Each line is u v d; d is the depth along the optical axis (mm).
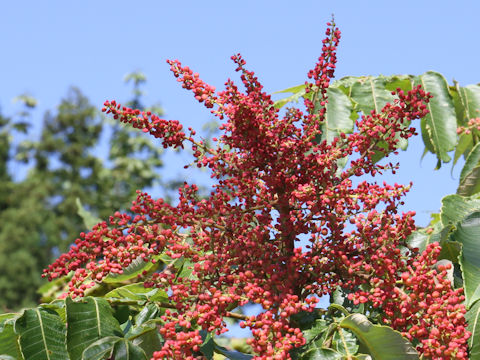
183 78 2066
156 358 1679
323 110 2109
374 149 2088
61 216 20422
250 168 2072
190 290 1913
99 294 2723
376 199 2018
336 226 2027
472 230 2111
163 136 2033
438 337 1768
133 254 1905
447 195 2395
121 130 17297
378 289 1894
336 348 1943
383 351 1876
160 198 1968
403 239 2002
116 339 1838
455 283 2129
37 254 20297
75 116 22422
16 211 20500
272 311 1816
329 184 2012
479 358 1807
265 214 2082
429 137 3244
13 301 19766
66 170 21406
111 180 17703
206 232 1984
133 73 16422
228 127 2072
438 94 3172
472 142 3559
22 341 1860
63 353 1877
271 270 1928
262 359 1691
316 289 2021
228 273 1938
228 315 1957
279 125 2055
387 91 3160
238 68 2066
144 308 2098
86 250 1868
